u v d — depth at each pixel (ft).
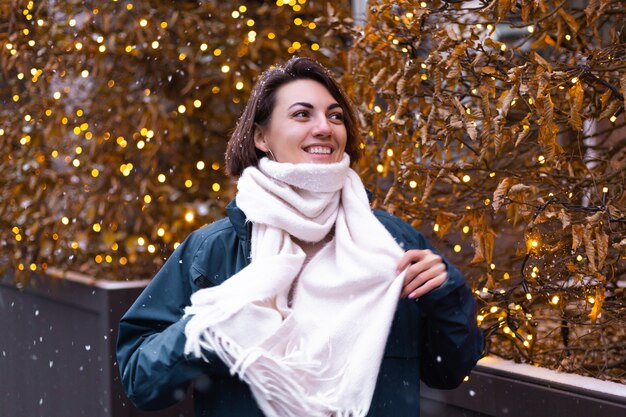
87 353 13.48
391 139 9.80
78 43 14.98
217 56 16.02
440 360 6.28
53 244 14.98
